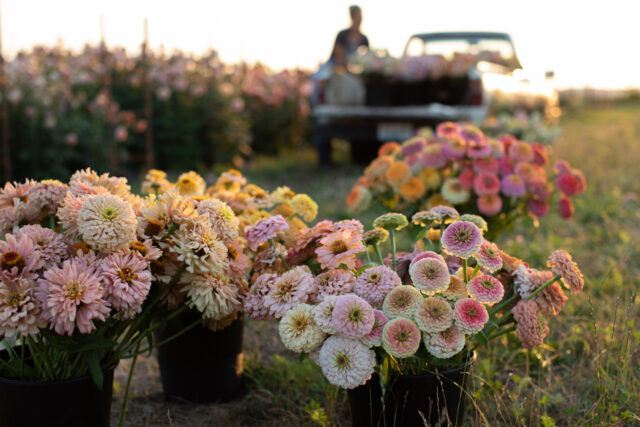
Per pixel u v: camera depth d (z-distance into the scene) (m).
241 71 9.66
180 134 7.81
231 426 2.18
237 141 8.38
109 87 7.83
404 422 1.72
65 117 6.88
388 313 1.66
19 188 1.88
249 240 1.93
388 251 3.84
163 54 8.42
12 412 1.63
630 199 5.74
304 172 7.98
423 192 3.22
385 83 7.54
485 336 1.73
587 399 2.24
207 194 2.47
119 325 1.72
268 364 2.67
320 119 7.85
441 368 1.77
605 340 2.48
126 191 1.97
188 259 1.64
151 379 2.59
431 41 9.08
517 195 3.12
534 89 9.39
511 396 2.09
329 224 1.99
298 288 1.74
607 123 16.72
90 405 1.68
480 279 1.72
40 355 1.63
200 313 2.18
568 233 4.83
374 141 7.93
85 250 1.62
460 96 7.35
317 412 2.04
